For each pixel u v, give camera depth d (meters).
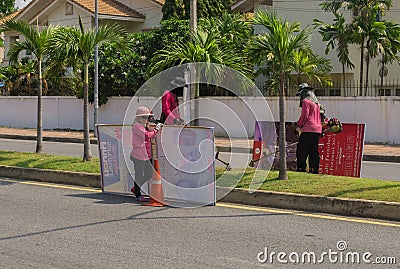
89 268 6.14
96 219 8.37
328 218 8.27
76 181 11.23
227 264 6.23
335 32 22.89
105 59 26.17
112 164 10.18
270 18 10.09
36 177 11.78
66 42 12.62
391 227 7.74
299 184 9.41
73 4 34.25
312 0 26.28
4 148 20.41
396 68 25.70
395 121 20.50
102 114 26.98
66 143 23.16
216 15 29.53
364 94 24.59
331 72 26.20
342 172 10.77
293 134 11.24
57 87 30.16
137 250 6.78
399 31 22.34
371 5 22.41
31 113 29.72
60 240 7.25
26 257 6.56
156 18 34.41
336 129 10.77
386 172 14.19
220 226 7.89
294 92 24.77
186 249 6.80
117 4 35.47
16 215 8.64
